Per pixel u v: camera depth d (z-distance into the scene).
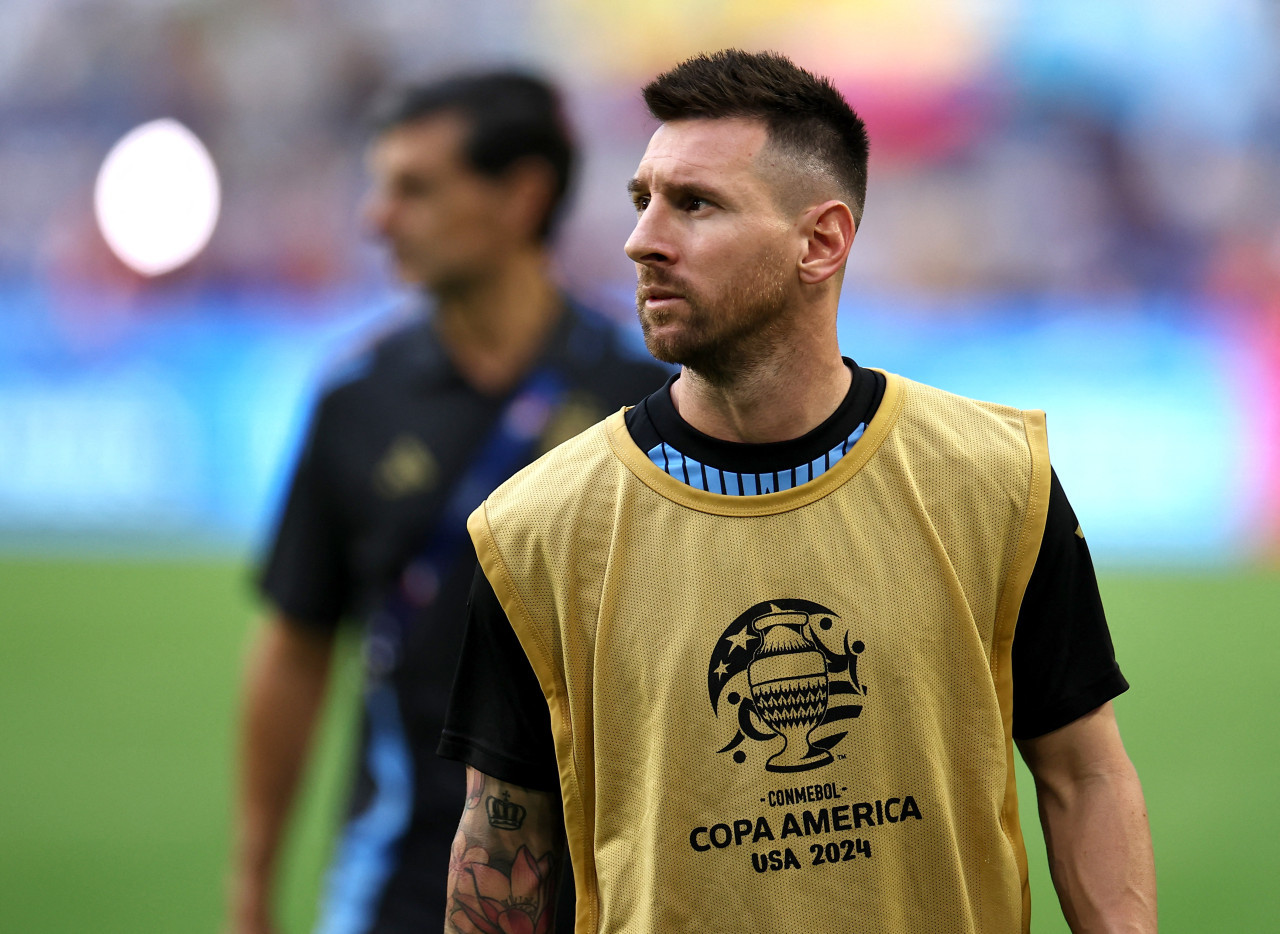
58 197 51.97
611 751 5.47
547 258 9.52
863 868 5.27
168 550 38.53
